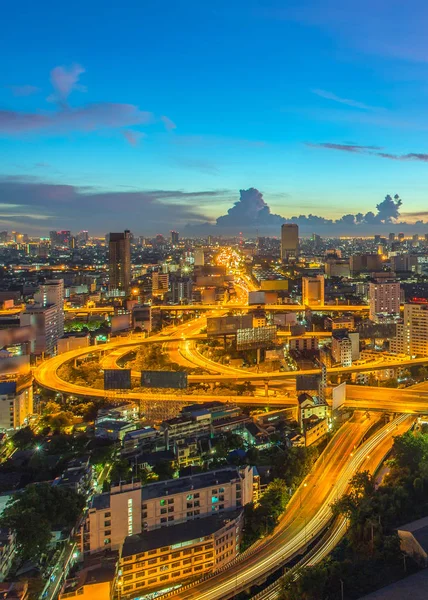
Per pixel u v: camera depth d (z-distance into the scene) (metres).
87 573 155.62
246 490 198.12
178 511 184.12
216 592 162.75
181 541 166.75
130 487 177.00
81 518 194.38
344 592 155.88
